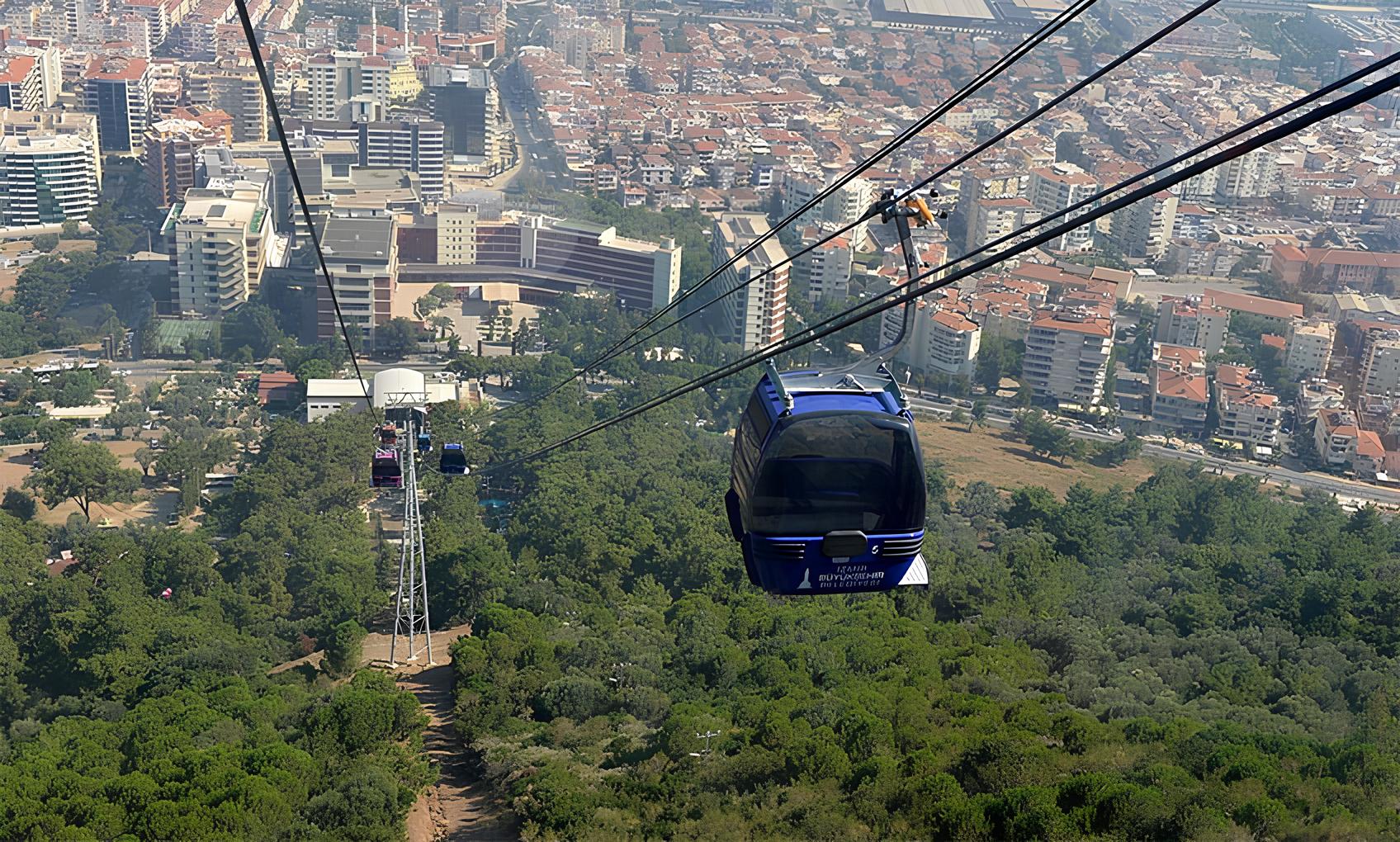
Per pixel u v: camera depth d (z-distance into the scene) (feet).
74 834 292.20
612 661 418.72
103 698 449.06
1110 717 383.24
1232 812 291.58
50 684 481.87
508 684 404.16
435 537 601.21
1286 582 535.19
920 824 297.74
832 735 338.54
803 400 130.72
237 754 339.36
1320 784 304.09
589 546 559.79
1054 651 463.01
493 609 460.55
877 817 301.22
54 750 367.66
